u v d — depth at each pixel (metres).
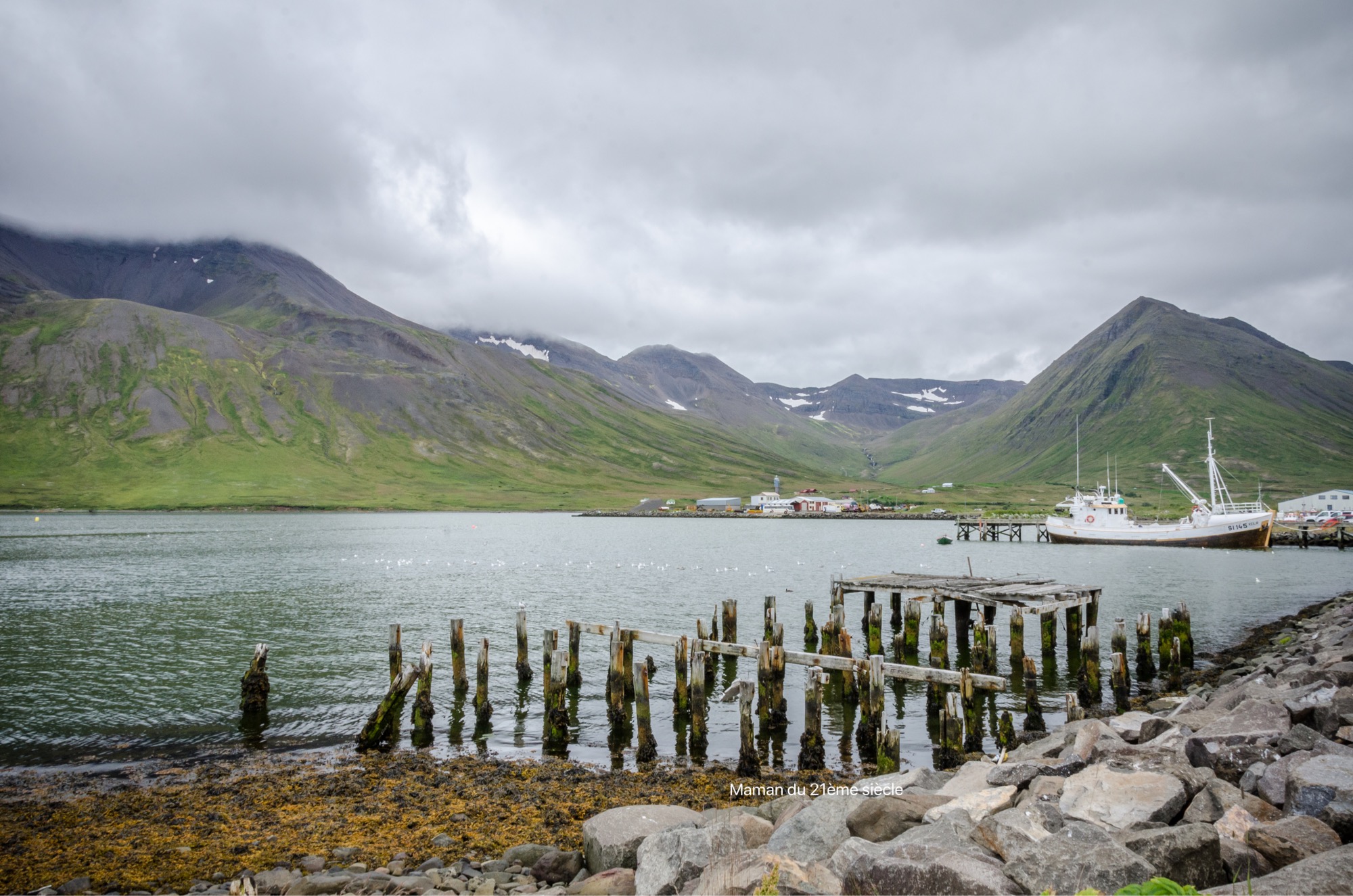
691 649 28.61
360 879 14.27
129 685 33.75
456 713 29.73
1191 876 9.82
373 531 158.25
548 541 131.00
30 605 56.81
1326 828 10.54
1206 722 19.27
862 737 24.50
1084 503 123.69
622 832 14.40
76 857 16.05
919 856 10.30
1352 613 42.25
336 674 35.69
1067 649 41.53
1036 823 11.72
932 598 38.00
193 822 18.14
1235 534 112.50
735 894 10.35
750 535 155.00
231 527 164.25
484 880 14.28
